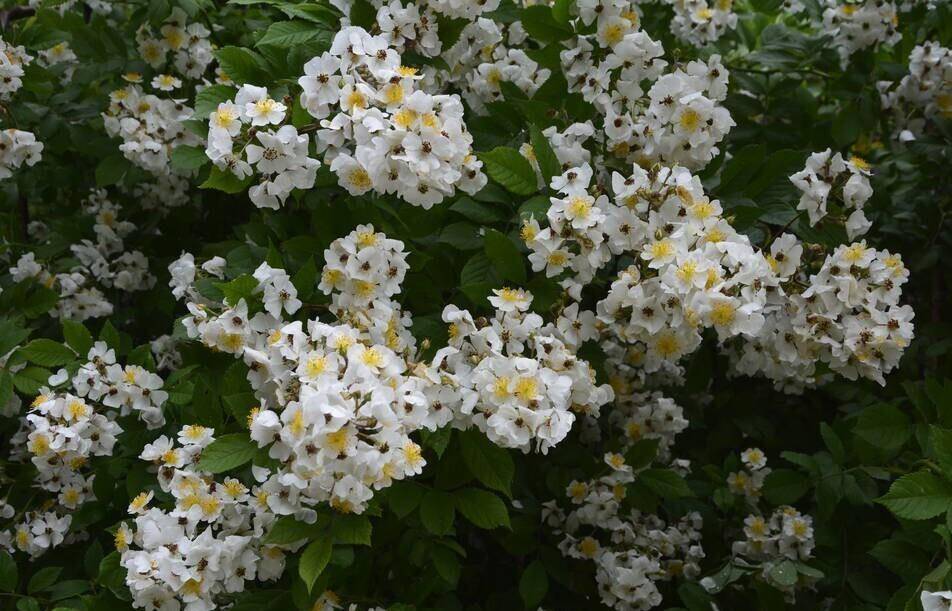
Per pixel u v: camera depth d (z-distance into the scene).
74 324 1.00
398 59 0.93
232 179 0.94
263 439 0.85
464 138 0.93
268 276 0.93
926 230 1.20
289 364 0.88
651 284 0.92
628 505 1.13
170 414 1.02
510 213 0.99
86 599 0.95
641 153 1.00
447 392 0.89
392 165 0.91
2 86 1.12
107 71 1.19
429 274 1.01
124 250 1.25
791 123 1.28
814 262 0.98
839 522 1.09
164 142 1.16
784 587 1.07
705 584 1.06
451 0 0.99
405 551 0.99
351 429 0.83
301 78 0.92
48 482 1.05
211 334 0.93
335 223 0.98
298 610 0.93
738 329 0.90
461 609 1.06
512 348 0.93
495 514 0.92
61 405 0.98
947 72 1.19
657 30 1.21
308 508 0.87
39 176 1.23
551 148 0.97
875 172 1.25
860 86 1.24
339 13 1.02
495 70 1.09
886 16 1.22
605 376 1.01
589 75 1.03
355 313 0.93
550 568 1.09
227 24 1.24
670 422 1.15
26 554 1.09
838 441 1.07
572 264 0.95
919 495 0.88
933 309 1.22
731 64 1.34
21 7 1.32
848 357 0.95
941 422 0.99
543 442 0.91
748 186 1.03
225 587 0.91
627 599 1.08
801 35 1.29
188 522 0.89
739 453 1.24
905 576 0.95
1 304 1.09
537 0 1.15
